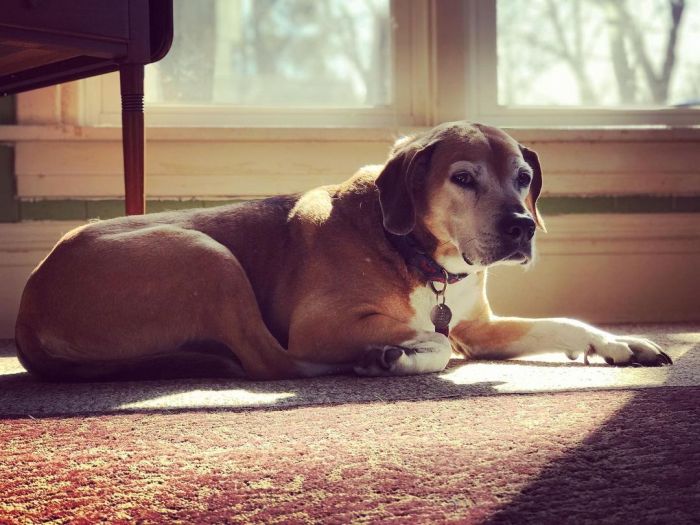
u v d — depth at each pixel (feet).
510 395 3.96
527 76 7.85
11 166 6.87
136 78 5.31
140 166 5.39
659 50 8.07
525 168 4.95
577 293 7.37
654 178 7.47
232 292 4.76
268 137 7.07
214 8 7.69
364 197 5.09
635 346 4.78
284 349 4.88
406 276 4.91
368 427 3.48
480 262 4.73
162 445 3.33
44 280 4.94
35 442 3.42
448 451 3.16
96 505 2.81
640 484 2.86
